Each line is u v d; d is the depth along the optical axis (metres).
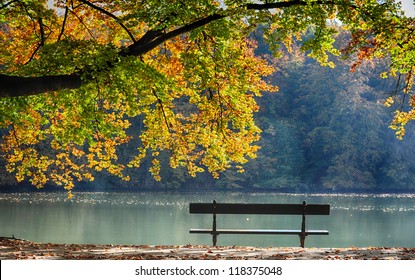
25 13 16.53
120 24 16.22
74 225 27.67
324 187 66.38
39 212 33.88
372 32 15.63
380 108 67.19
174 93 18.17
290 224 30.16
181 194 57.66
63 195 50.59
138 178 62.19
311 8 15.02
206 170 64.69
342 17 15.45
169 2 14.55
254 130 17.59
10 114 14.69
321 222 31.58
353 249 13.61
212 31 15.30
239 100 17.45
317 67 68.94
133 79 14.27
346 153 66.25
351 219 33.81
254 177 66.75
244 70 16.72
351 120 67.50
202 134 18.06
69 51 13.84
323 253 12.73
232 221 31.16
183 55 16.03
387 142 68.06
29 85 13.01
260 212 15.49
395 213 39.28
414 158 68.69
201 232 15.23
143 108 17.95
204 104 17.56
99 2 16.41
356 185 66.88
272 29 17.72
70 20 18.12
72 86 13.63
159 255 12.23
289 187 66.31
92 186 59.62
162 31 15.70
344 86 68.44
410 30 15.52
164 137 18.34
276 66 67.69
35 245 13.72
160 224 29.00
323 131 67.31
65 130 16.78
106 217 31.83
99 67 13.41
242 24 17.19
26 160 19.12
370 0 15.74
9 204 39.44
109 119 18.67
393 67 17.06
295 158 67.88
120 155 61.66
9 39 18.42
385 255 12.53
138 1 15.60
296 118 69.62
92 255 12.07
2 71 16.17
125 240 22.91
